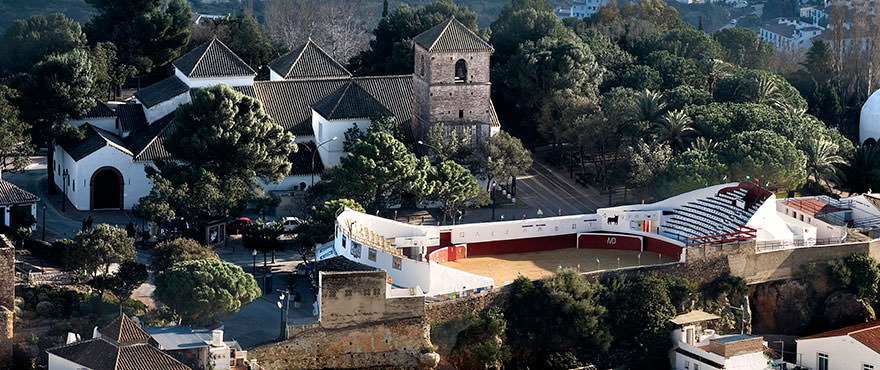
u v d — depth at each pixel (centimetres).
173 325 19200
